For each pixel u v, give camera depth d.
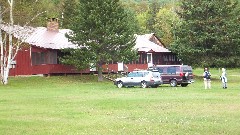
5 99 26.64
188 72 41.72
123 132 13.24
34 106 22.23
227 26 54.78
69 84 44.97
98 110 20.08
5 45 46.41
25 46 51.84
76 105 22.56
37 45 52.47
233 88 36.53
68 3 85.44
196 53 55.09
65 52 53.12
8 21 46.91
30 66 53.56
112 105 22.22
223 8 55.88
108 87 40.00
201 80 53.62
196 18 56.78
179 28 57.53
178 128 13.95
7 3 46.75
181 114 17.94
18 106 22.23
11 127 14.55
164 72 42.03
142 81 39.19
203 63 54.47
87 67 49.31
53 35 59.16
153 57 67.19
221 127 14.04
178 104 22.30
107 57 48.38
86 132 13.35
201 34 55.66
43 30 60.12
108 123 15.38
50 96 29.06
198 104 22.16
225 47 54.62
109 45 49.69
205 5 55.91
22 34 46.44
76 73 54.66
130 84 39.59
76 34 49.38
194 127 14.11
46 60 51.97
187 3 58.12
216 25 55.50
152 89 36.28
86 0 49.62
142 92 32.28
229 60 54.44
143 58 65.25
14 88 38.97
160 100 24.70
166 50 69.50
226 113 18.06
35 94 31.08
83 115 18.09
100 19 48.75
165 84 46.06
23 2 48.38
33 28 51.59
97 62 49.53
